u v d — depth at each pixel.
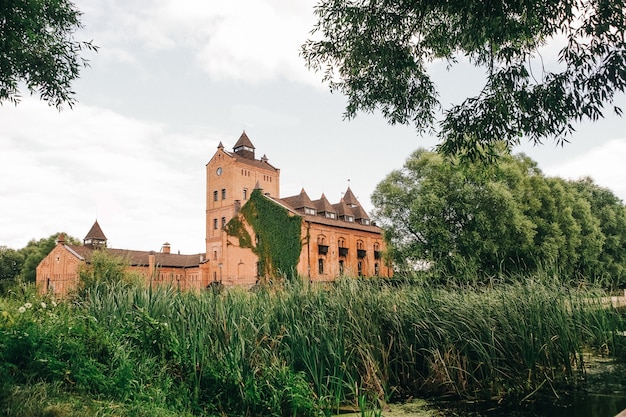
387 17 6.98
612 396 6.57
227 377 5.98
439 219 25.59
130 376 5.42
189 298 8.38
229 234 43.62
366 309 8.06
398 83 7.78
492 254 24.69
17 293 8.92
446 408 6.52
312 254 40.06
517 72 6.00
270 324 7.64
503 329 7.70
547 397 6.80
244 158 64.56
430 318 8.09
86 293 9.77
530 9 5.39
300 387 5.93
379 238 49.53
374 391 6.88
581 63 5.35
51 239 69.62
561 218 30.19
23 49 6.40
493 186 24.48
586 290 9.41
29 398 4.21
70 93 7.23
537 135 6.31
